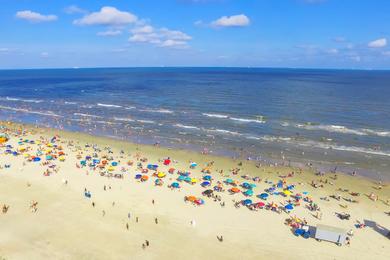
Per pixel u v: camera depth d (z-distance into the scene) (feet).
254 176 163.84
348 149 204.74
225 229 117.08
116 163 173.58
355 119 285.84
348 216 125.59
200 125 264.11
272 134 237.66
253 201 137.59
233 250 105.91
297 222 121.29
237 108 336.49
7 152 189.57
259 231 116.26
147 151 200.34
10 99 413.59
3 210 125.49
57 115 309.83
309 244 109.50
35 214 123.95
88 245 105.81
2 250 102.42
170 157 189.57
